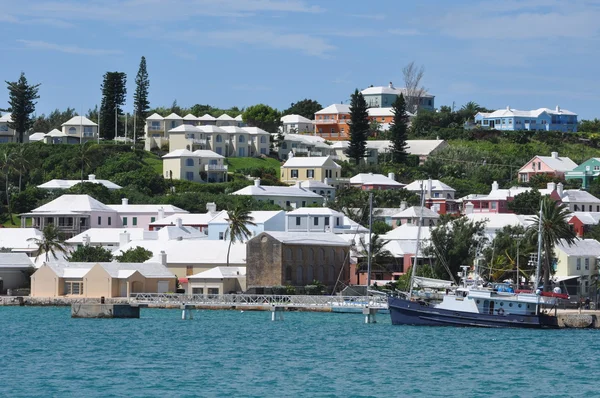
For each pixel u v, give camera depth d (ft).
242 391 519.60
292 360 623.77
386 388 533.96
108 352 654.12
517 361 629.92
